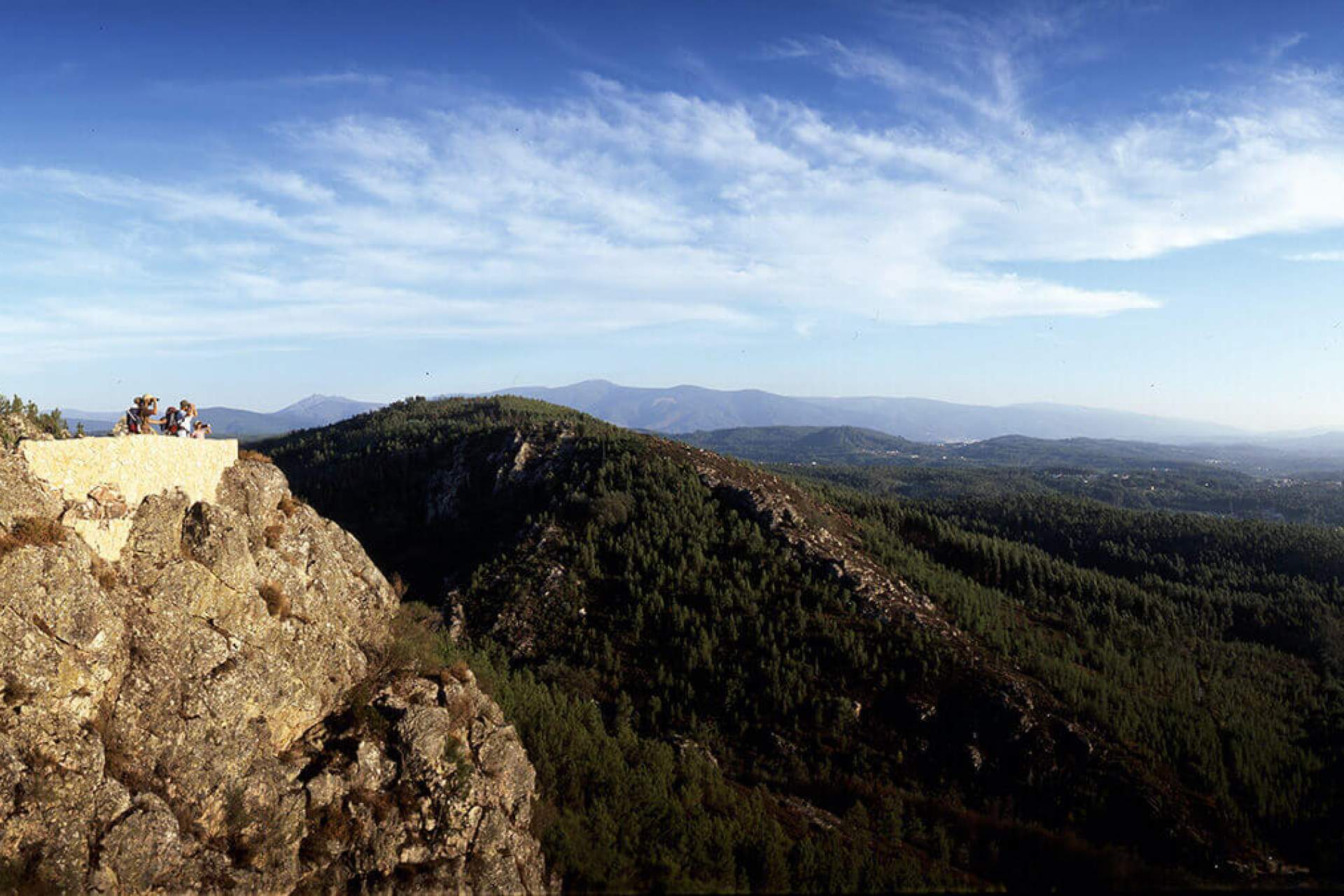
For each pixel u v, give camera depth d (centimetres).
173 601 3188
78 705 2603
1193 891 5184
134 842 2562
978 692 8175
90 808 2491
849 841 5688
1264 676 10894
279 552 4056
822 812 6475
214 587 3384
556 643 8769
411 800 3750
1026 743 7625
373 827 3528
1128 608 12438
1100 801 7100
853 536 12119
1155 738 8175
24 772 2362
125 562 3117
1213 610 13212
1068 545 18600
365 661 4238
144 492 3288
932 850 5822
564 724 5631
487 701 4725
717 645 8712
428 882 3562
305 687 3691
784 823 5884
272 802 3209
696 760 6388
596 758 5431
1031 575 12750
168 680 2959
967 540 13700
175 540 3384
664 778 5578
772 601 9444
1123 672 9844
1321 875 6531
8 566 2552
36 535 2688
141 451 3275
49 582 2642
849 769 7406
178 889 2694
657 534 10338
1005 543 14600
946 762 7612
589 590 9562
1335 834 7106
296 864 3222
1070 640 10531
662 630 8950
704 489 11406
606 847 4531
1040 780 7375
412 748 3866
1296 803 7606
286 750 3522
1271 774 8038
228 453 4056
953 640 9138
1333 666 11400
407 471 13475
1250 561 16525
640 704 7988
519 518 11256
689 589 9512
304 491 13350
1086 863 5622
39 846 2334
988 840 6119
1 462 2698
